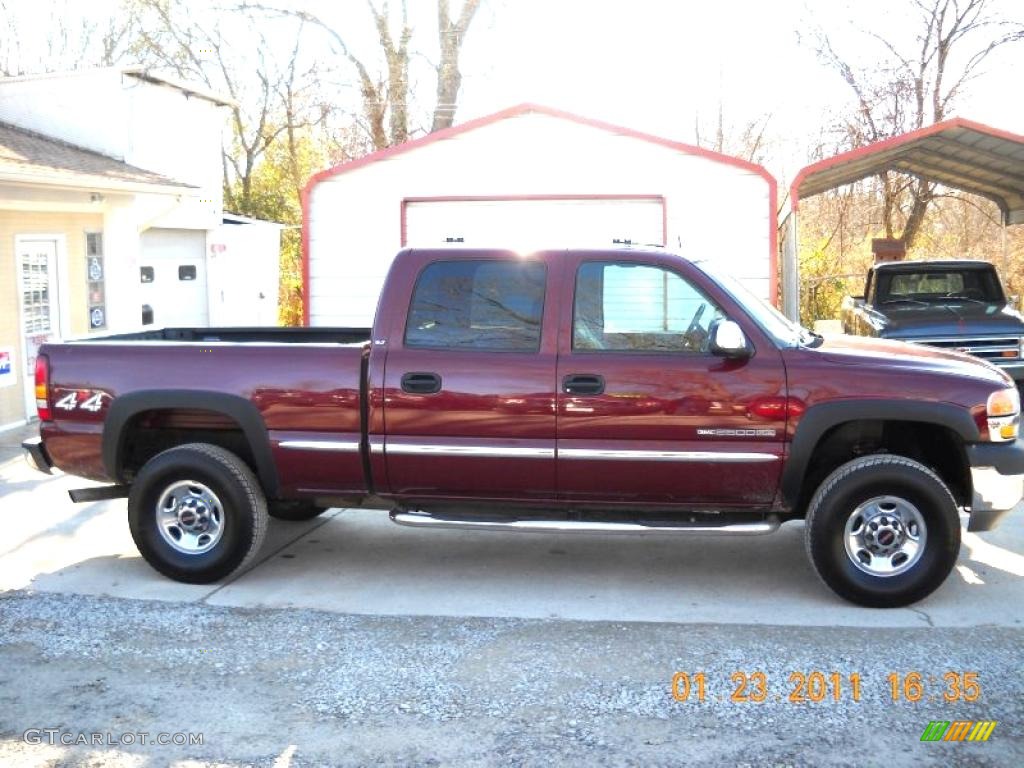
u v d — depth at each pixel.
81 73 15.62
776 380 5.60
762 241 12.76
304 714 4.42
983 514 5.60
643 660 4.94
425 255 6.02
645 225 12.98
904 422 5.87
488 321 5.92
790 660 4.90
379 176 13.27
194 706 4.51
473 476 5.88
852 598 5.63
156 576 6.37
